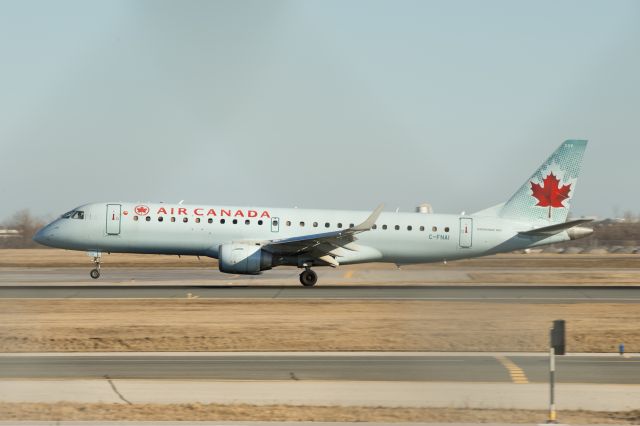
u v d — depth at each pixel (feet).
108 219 314.55
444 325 200.95
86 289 286.25
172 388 125.49
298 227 320.29
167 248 317.42
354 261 324.19
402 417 106.63
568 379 135.95
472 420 105.40
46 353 159.63
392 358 156.15
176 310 224.94
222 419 104.47
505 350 167.63
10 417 104.58
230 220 316.40
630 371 144.25
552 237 338.54
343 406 113.60
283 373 139.44
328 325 197.88
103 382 130.00
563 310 235.81
